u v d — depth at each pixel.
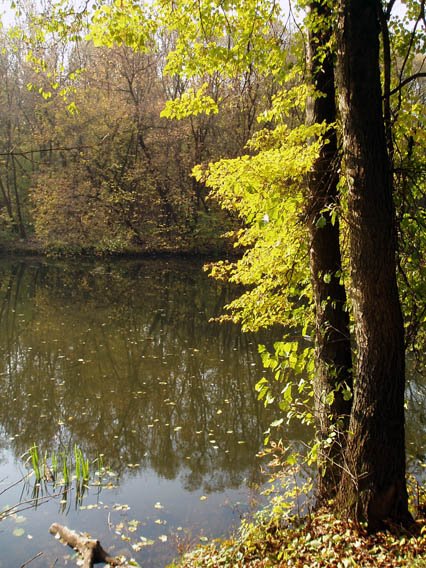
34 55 6.07
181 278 29.53
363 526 4.70
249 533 5.46
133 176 34.25
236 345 16.12
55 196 33.19
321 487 5.95
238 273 8.12
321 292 5.99
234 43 6.40
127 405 11.33
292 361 5.16
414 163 5.48
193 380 12.92
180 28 6.12
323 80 6.01
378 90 4.34
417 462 7.94
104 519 7.04
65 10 5.63
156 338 16.92
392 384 4.59
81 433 10.00
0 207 38.62
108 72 33.47
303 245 6.33
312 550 4.67
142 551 6.30
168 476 8.35
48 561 6.06
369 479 4.68
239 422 10.45
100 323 18.92
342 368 5.89
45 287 26.36
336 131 6.00
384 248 4.39
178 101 6.47
